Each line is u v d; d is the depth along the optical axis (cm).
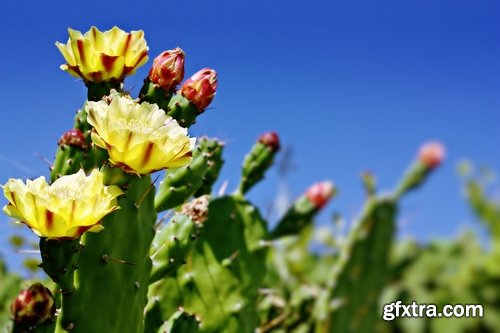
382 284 127
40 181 57
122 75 66
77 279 61
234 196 90
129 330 64
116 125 56
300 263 143
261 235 90
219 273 86
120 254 63
